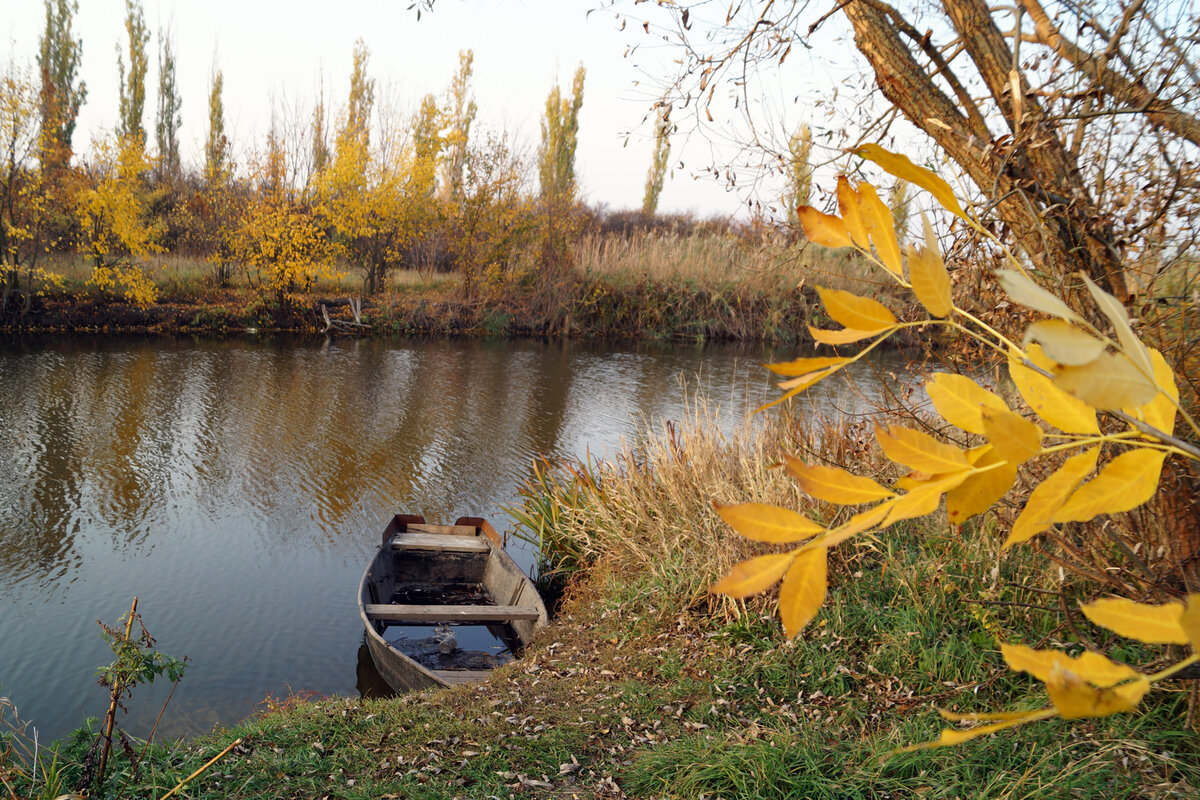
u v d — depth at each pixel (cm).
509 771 402
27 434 1209
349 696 624
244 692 620
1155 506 258
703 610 580
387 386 1727
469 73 3766
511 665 563
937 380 44
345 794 378
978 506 40
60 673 627
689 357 2370
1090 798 304
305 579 827
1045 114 232
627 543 686
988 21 246
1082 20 256
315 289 2708
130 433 1251
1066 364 32
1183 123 238
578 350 2448
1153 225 245
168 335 2177
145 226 2630
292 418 1412
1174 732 331
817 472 41
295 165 2709
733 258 2459
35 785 356
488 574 857
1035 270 251
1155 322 235
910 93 257
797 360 47
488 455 1261
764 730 418
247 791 378
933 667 450
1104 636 379
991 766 343
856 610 516
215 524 948
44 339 1945
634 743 430
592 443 1342
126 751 390
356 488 1090
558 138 3694
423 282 2956
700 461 715
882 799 341
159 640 686
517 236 2817
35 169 2112
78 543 870
